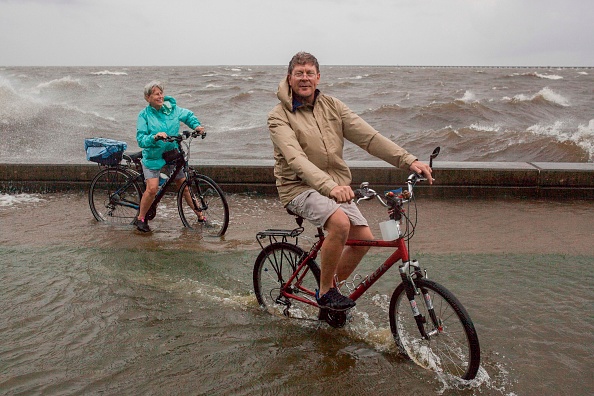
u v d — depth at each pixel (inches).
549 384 126.2
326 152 139.7
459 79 2659.9
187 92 1711.4
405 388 125.6
